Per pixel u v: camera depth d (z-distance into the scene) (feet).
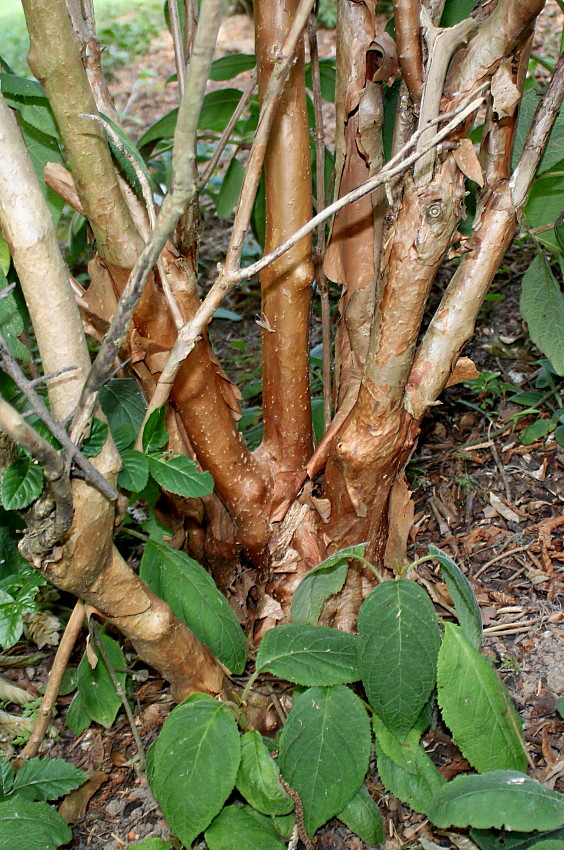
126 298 2.40
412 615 3.01
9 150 2.46
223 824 3.07
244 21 13.51
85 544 2.74
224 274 2.73
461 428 5.01
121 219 2.96
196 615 3.15
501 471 4.62
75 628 3.10
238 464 3.46
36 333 2.62
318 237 3.59
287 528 3.59
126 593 2.95
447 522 4.42
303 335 3.47
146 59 13.25
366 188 2.64
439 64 2.73
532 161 3.04
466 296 3.16
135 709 3.73
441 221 2.89
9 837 2.94
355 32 3.21
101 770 3.51
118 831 3.30
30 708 3.69
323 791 2.98
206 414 3.33
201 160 5.82
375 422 3.19
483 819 2.77
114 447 2.77
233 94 4.60
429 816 2.89
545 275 3.60
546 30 10.98
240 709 3.20
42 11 2.59
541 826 2.73
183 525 3.76
